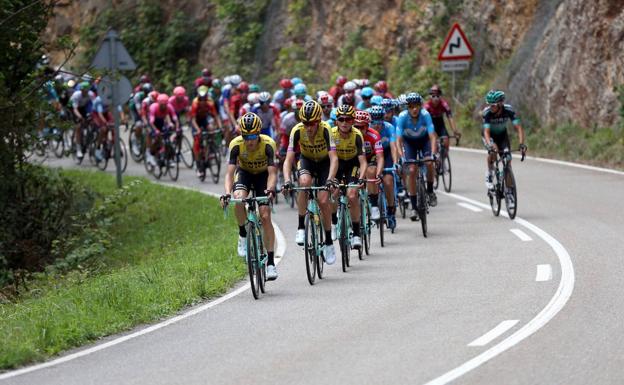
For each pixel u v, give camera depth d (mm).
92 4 98438
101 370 16156
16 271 31922
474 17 64938
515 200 31453
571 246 26094
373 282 23094
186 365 16156
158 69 89812
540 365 14914
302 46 79875
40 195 35625
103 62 41844
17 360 16797
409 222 32656
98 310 20656
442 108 39062
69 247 34156
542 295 20234
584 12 50562
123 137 73062
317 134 23766
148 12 92312
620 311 18344
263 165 22750
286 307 20688
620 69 47906
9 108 32656
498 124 32188
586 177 40719
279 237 31031
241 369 15680
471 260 25125
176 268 25781
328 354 16344
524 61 57156
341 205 24984
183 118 76375
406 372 14938
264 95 40031
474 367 15000
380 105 29203
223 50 86312
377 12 73562
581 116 50375
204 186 46219
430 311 19406
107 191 45906
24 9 32281
